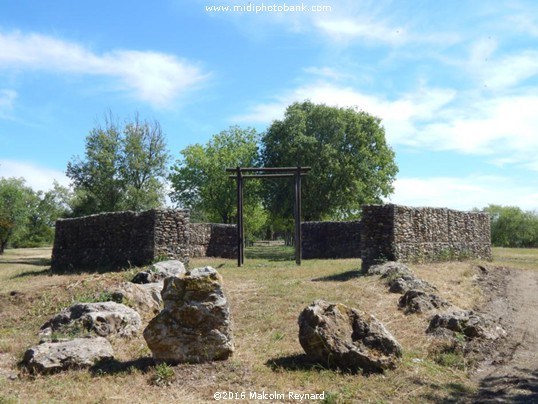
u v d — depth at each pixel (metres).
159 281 15.24
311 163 42.75
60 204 67.06
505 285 17.81
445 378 7.91
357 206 43.69
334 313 8.30
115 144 36.88
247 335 10.20
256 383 7.28
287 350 9.08
